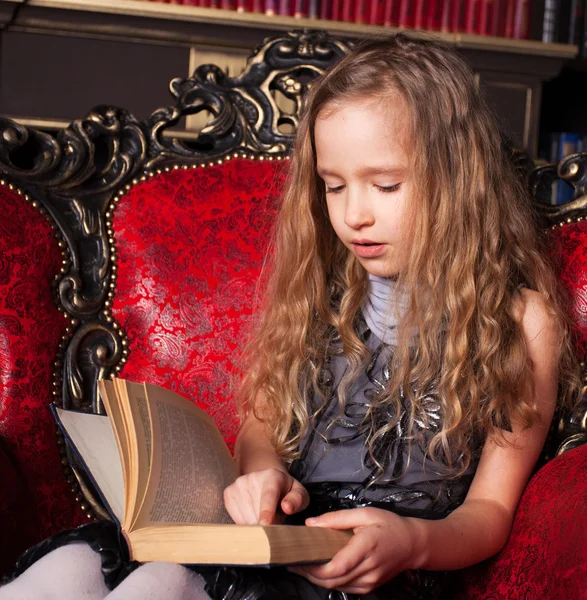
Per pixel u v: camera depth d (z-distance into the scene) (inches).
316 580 29.4
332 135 36.3
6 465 39.4
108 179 49.6
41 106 75.7
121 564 29.5
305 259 44.0
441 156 38.1
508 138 48.3
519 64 84.1
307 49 51.5
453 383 38.2
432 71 38.2
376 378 40.6
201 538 27.5
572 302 45.1
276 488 32.5
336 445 40.1
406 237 37.2
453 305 38.9
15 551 38.0
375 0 80.8
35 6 73.0
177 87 51.1
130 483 29.9
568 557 29.1
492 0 82.9
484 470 38.0
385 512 31.7
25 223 46.6
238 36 78.6
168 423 34.0
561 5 84.0
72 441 32.1
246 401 44.7
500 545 35.4
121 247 49.0
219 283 48.7
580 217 48.0
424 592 35.5
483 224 40.3
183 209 49.4
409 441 38.8
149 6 75.2
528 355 39.5
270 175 50.5
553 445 45.4
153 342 48.3
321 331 43.4
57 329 47.1
